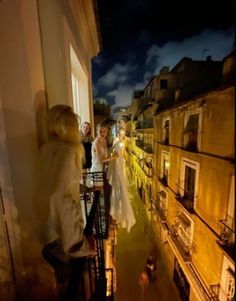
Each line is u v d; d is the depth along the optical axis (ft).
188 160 23.84
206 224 19.61
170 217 31.89
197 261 22.02
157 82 45.39
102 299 7.66
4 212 5.50
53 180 4.28
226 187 16.22
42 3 7.36
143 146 60.64
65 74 8.71
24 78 5.55
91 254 4.83
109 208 13.69
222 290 16.93
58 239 4.69
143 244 41.60
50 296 6.57
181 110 25.62
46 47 7.62
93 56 23.85
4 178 5.45
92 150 12.03
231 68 15.37
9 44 5.26
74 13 12.26
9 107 5.39
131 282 31.12
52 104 7.83
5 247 5.55
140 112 67.82
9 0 5.14
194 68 35.04
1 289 5.48
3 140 5.36
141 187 64.49
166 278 31.89
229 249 15.80
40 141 6.48
